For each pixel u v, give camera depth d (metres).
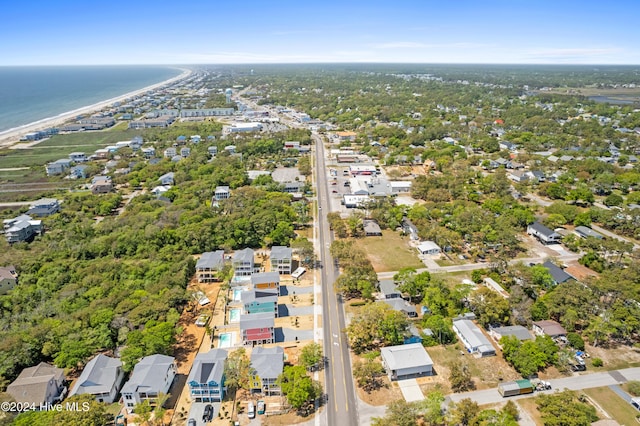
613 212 170.75
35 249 154.38
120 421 80.81
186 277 133.62
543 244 159.00
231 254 150.75
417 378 92.44
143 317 105.50
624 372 93.50
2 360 90.38
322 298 124.50
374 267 142.25
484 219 166.38
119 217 181.12
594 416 78.75
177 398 86.69
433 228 160.25
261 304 114.88
